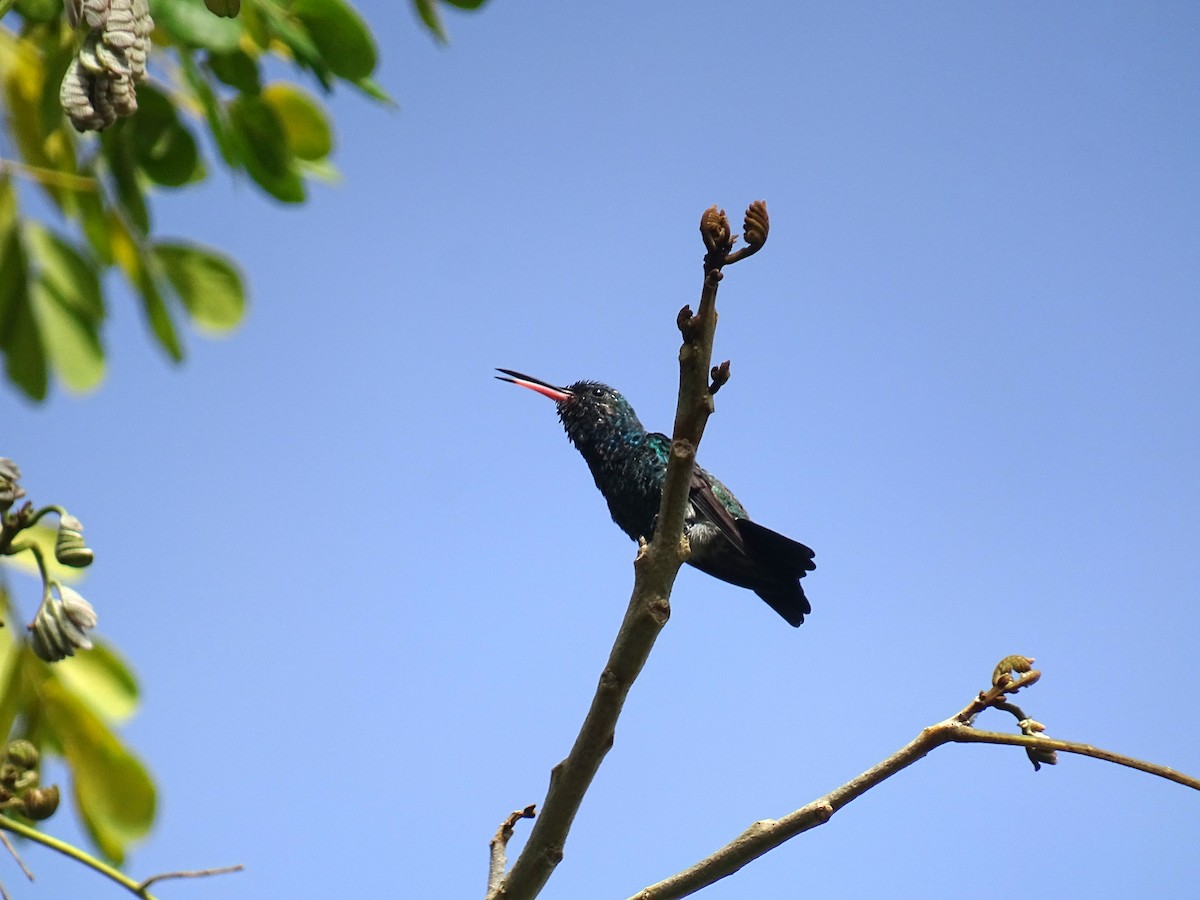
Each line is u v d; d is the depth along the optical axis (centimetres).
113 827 730
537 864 554
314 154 828
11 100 838
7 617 712
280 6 729
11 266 862
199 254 878
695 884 554
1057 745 519
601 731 543
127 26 546
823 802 549
